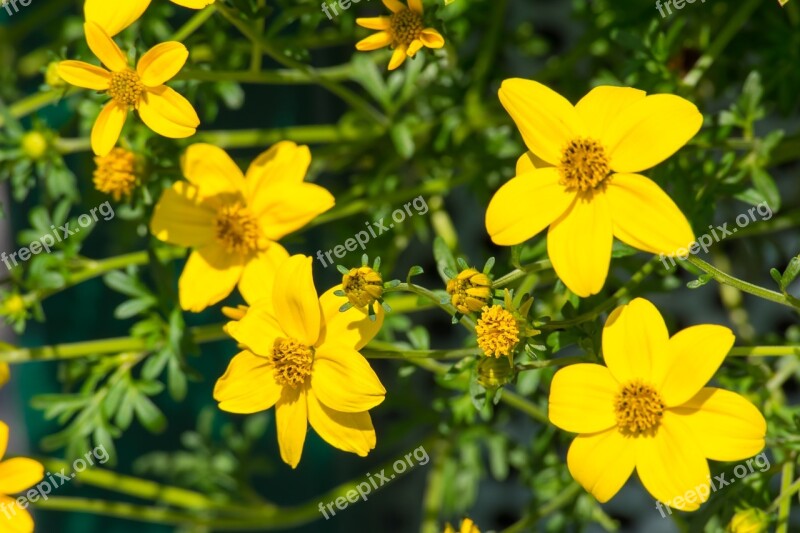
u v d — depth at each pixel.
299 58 0.40
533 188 0.35
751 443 0.35
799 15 0.43
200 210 0.39
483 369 0.36
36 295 0.42
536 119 0.35
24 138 0.43
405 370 0.39
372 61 0.43
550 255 0.35
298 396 0.37
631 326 0.35
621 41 0.40
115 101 0.37
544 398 0.42
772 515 0.38
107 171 0.40
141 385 0.42
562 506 0.43
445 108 0.45
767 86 0.43
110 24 0.37
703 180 0.40
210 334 0.41
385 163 0.46
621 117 0.35
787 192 0.47
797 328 0.44
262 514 0.45
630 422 0.35
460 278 0.35
